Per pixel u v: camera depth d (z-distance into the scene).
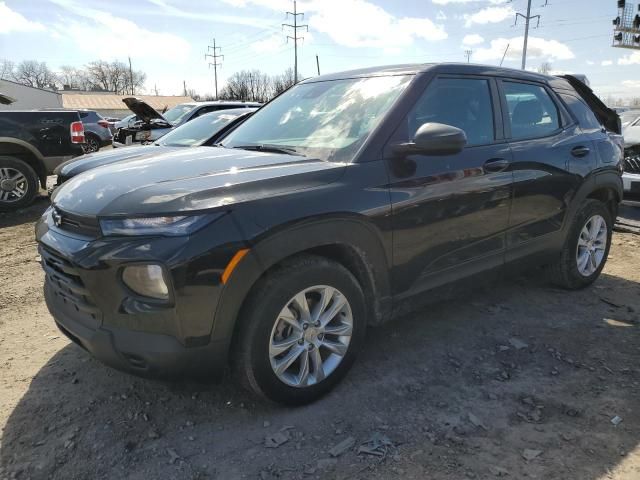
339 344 2.88
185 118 11.42
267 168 2.75
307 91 3.86
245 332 2.51
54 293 2.81
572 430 2.61
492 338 3.63
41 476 2.32
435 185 3.10
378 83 3.41
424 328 3.78
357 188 2.78
